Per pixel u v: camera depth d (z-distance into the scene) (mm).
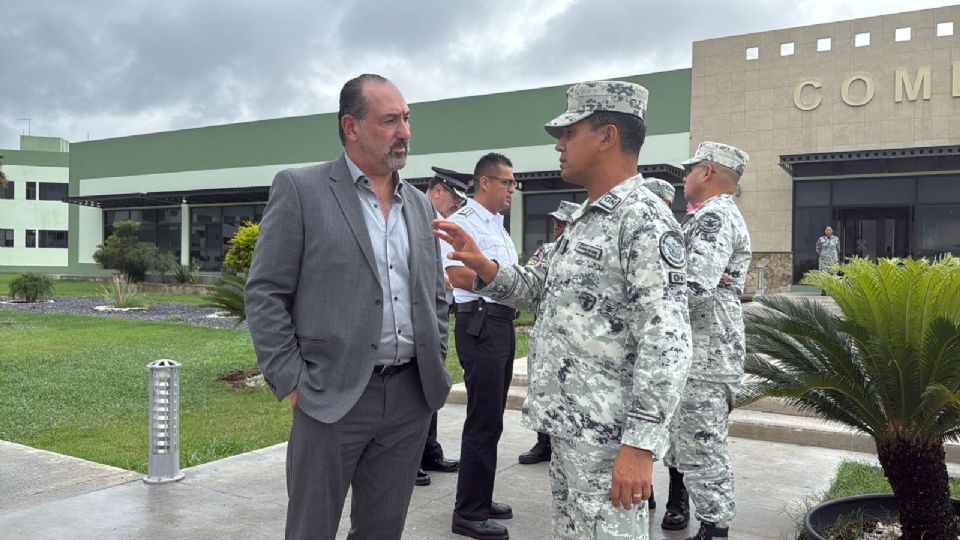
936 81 18438
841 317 3773
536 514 4180
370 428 2535
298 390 2400
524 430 6156
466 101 25688
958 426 3303
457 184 4957
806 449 5621
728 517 3400
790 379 3543
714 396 3398
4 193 48000
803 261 20016
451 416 6742
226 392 7969
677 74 21719
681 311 2178
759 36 20438
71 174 36219
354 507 2738
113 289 20188
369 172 2578
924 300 3291
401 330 2566
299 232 2445
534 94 24484
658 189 3531
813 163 18766
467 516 3775
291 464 2492
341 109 2559
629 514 2273
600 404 2254
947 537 3400
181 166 32688
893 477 3445
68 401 7441
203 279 30312
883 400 3406
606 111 2361
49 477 4625
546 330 2396
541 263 2779
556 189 24297
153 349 11211
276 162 30188
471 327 3768
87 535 3684
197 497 4293
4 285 28828
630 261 2209
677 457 3479
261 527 3842
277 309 2414
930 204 18703
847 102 19375
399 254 2605
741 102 20703
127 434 6184
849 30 19359
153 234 33812
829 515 3686
